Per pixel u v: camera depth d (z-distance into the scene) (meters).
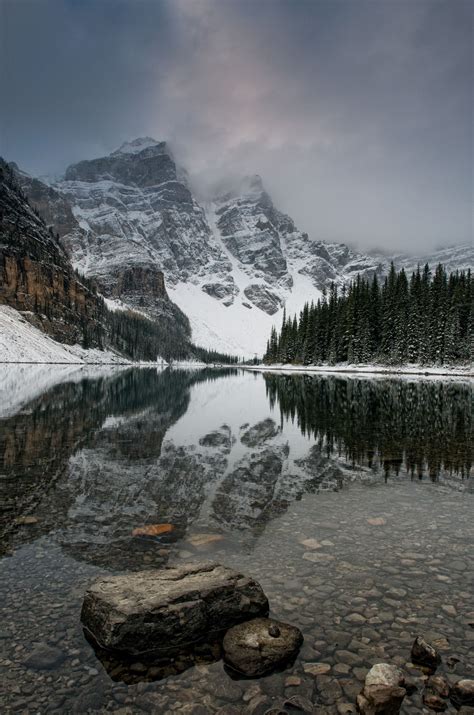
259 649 4.36
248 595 5.16
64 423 19.84
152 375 86.62
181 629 4.64
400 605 5.20
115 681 4.03
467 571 6.07
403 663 4.22
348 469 12.05
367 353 85.62
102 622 4.57
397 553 6.66
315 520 8.09
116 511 8.41
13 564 6.14
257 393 39.88
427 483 10.70
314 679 4.04
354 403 30.52
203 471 11.67
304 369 105.38
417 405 29.17
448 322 75.62
